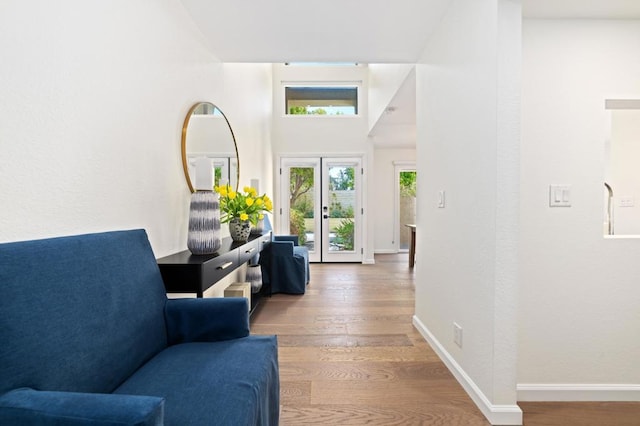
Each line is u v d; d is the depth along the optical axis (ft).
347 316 9.68
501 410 4.84
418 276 8.55
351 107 19.93
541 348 5.58
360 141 19.33
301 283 12.14
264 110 16.12
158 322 4.15
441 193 6.89
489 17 4.98
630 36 5.56
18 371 2.35
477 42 5.36
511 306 4.87
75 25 3.78
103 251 3.59
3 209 2.97
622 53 5.56
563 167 5.54
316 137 19.35
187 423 2.69
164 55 5.95
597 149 5.54
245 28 7.39
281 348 7.43
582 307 5.58
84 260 3.26
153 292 4.20
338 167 19.45
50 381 2.57
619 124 6.97
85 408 2.09
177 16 6.44
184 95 6.81
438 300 7.08
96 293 3.23
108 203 4.41
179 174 6.59
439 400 5.42
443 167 6.81
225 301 4.51
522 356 5.58
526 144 5.52
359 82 19.43
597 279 5.58
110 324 3.31
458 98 6.09
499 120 4.79
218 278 5.90
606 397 5.54
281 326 8.86
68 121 3.70
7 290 2.44
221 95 9.22
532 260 5.56
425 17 6.87
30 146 3.23
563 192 5.53
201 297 5.11
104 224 4.33
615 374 5.60
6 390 2.28
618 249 5.57
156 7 5.65
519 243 5.29
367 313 9.96
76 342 2.86
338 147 19.33
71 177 3.75
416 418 4.96
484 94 5.14
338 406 5.25
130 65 4.90
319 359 6.88
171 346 4.24
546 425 4.86
